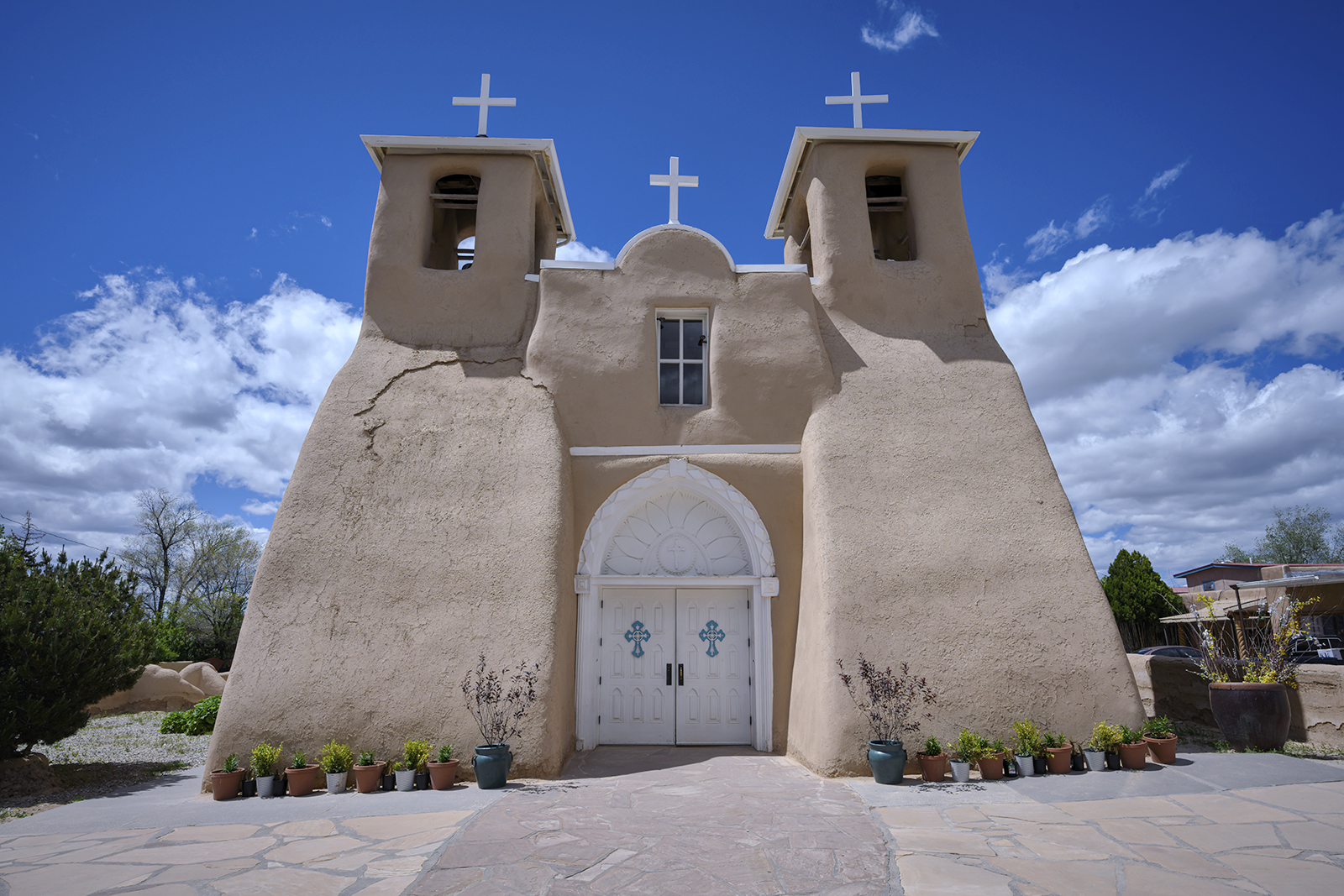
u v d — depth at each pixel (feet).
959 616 31.19
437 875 17.62
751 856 18.79
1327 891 16.14
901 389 36.68
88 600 35.81
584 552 35.40
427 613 31.04
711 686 35.94
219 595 105.09
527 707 29.55
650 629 36.37
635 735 35.50
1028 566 32.24
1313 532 145.28
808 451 35.55
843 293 39.27
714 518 36.83
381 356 36.76
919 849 19.26
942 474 34.27
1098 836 20.29
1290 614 34.42
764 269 39.04
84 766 36.58
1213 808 22.72
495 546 32.27
